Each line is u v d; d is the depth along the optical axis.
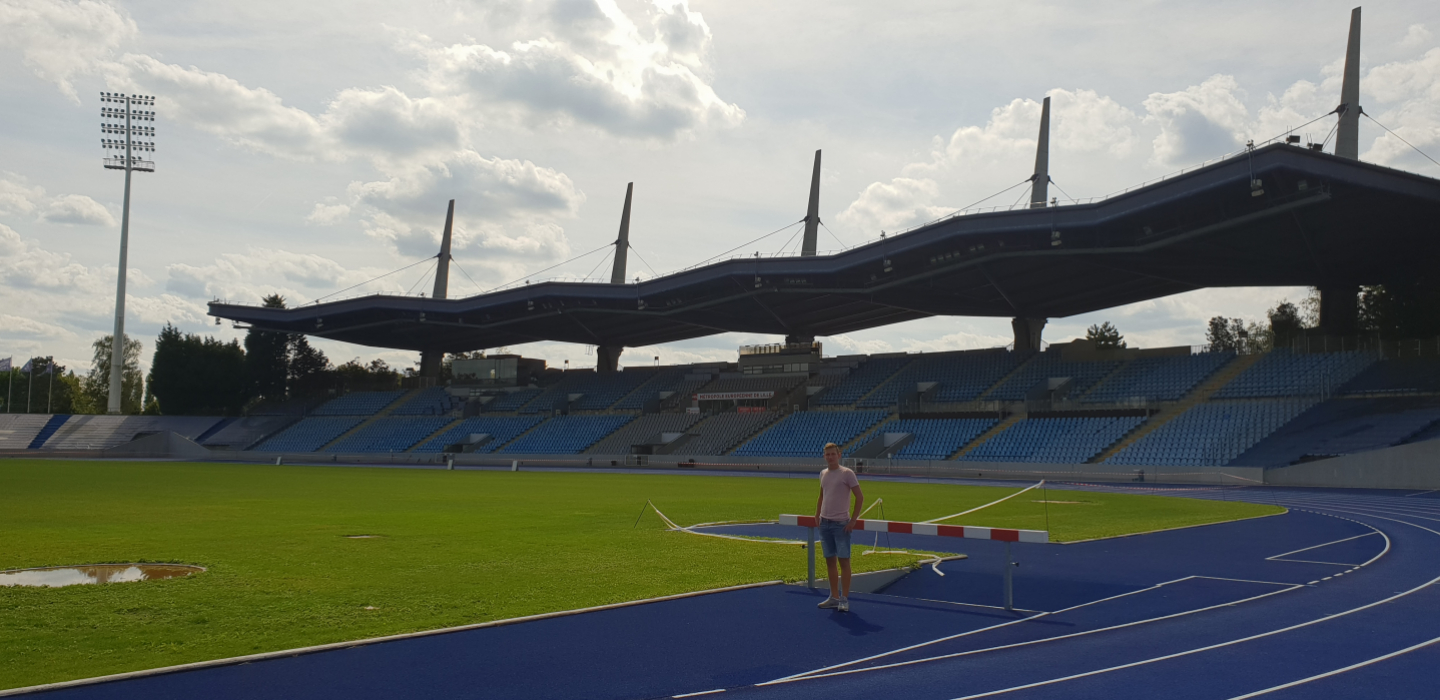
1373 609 11.44
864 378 77.81
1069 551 17.17
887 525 12.56
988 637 9.80
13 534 18.97
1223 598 12.17
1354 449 44.28
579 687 7.75
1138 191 42.34
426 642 9.27
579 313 75.31
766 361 83.56
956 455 60.56
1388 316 58.72
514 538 18.50
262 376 104.69
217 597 11.43
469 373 96.88
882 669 8.45
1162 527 22.11
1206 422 53.50
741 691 7.70
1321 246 45.06
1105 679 8.15
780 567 14.29
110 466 59.44
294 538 18.44
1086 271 53.44
